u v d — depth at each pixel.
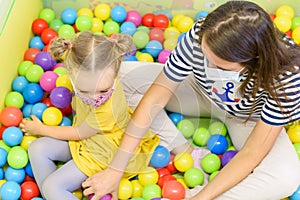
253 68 1.05
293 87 1.09
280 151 1.28
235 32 0.98
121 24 1.83
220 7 1.04
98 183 1.26
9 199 1.28
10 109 1.44
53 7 1.84
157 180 1.38
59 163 1.41
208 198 1.21
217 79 1.17
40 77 1.54
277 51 1.03
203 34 1.03
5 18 1.46
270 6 1.84
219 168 1.42
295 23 1.79
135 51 1.62
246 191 1.23
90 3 1.84
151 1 1.84
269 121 1.15
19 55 1.62
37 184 1.34
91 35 1.25
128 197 1.33
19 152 1.34
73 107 1.40
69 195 1.26
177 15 1.82
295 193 1.29
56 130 1.35
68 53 1.23
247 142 1.22
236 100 1.25
